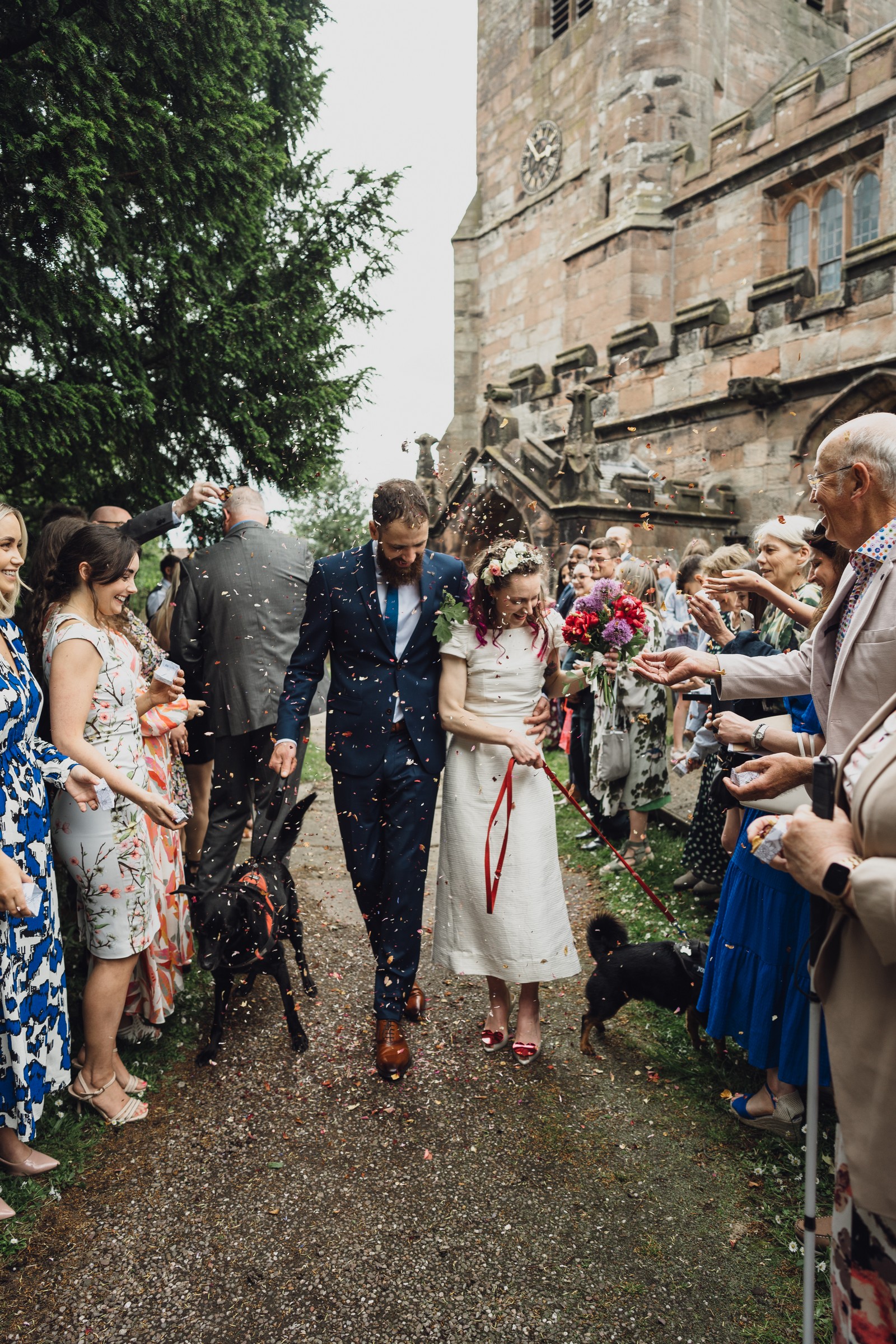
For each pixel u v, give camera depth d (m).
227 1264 2.18
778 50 16.98
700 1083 2.93
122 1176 2.52
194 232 5.60
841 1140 1.30
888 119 11.02
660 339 14.69
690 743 5.29
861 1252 1.26
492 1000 3.23
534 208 18.22
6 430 4.63
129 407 5.43
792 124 12.30
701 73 14.81
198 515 6.57
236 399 6.38
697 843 4.51
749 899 2.63
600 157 15.65
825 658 2.05
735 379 12.14
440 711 3.09
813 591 3.38
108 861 2.71
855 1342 1.26
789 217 12.88
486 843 3.02
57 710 2.61
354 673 3.15
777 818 1.51
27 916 2.14
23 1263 2.18
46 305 4.52
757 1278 2.10
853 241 11.86
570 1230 2.28
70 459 5.49
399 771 3.11
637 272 14.62
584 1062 3.12
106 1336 1.97
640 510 11.48
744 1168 2.51
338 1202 2.40
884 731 1.33
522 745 2.91
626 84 14.91
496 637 3.04
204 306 6.03
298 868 5.32
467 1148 2.63
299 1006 3.55
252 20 5.58
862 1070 1.23
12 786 2.31
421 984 3.81
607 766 4.96
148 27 4.65
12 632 2.42
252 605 3.86
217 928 3.07
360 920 4.48
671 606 7.20
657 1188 2.44
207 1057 3.11
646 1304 2.03
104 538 2.79
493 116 19.47
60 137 4.16
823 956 1.32
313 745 9.26
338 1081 3.01
